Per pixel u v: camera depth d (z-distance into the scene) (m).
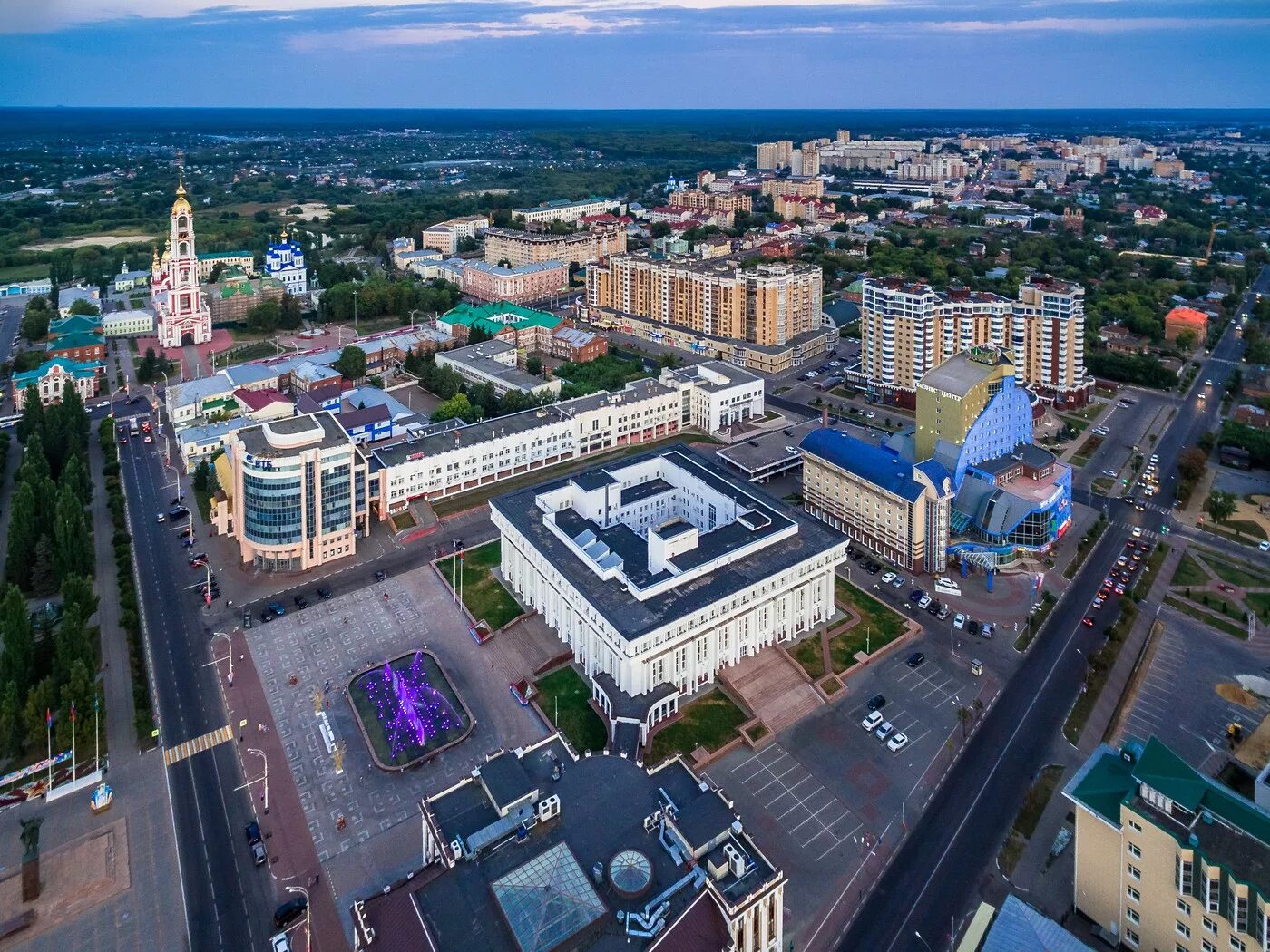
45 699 165.00
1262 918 103.31
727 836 117.31
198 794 157.62
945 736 170.62
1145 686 183.38
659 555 190.75
